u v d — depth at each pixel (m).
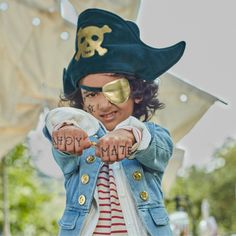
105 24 2.16
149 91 2.24
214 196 16.34
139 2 3.40
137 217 2.05
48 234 10.31
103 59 2.09
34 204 9.96
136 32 2.22
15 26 3.79
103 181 2.10
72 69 2.16
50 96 3.92
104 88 2.07
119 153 1.82
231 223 16.33
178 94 3.48
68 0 3.52
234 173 16.55
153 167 2.10
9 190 9.24
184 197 9.08
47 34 3.79
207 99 3.49
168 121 3.49
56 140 1.86
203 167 16.31
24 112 3.99
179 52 2.25
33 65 3.85
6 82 3.90
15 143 4.07
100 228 2.02
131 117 1.98
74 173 2.17
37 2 3.75
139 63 2.14
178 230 6.25
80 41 2.16
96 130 2.03
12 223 9.51
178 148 3.54
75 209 2.08
